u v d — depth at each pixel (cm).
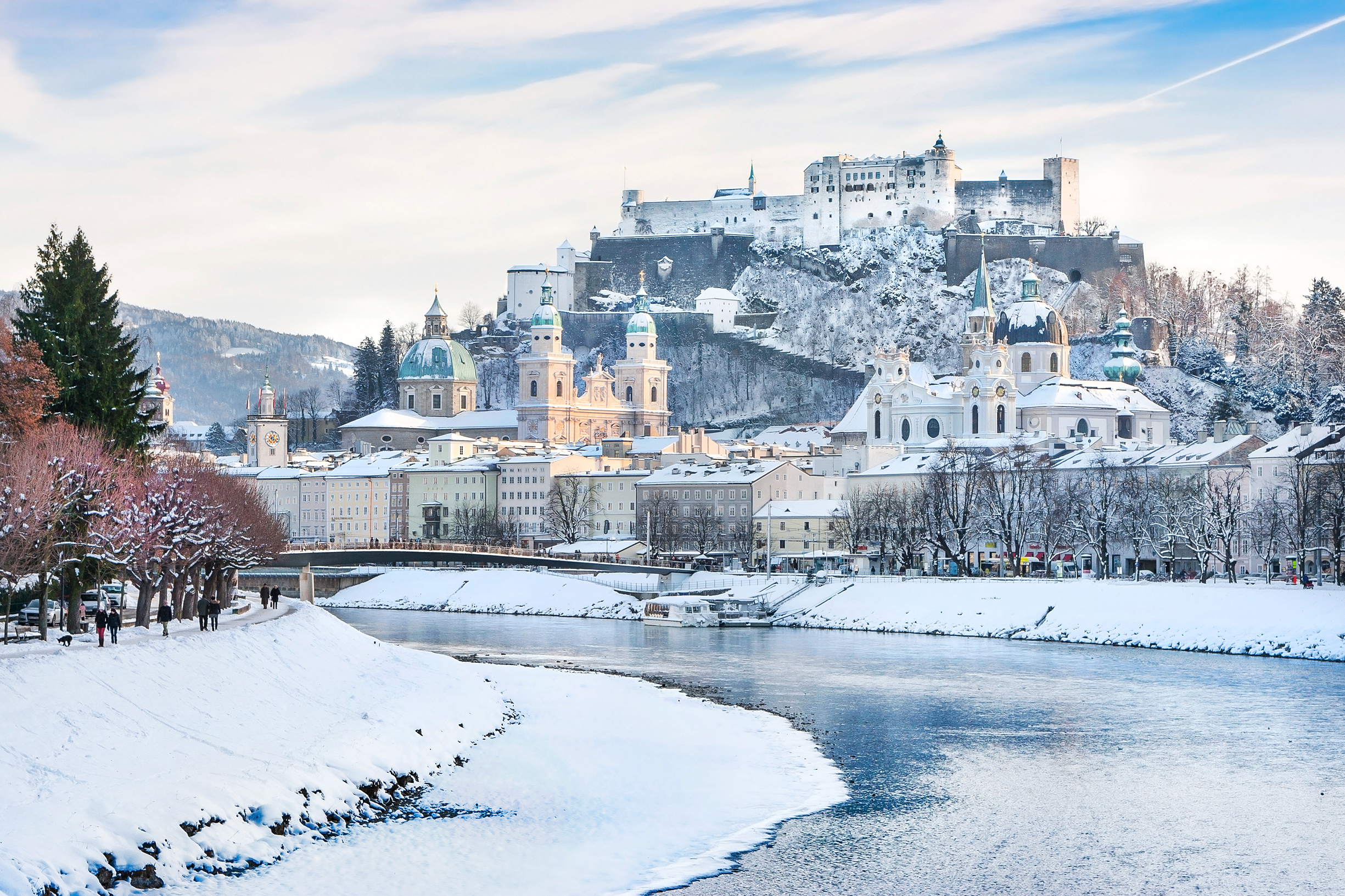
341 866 8825
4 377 14012
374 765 10781
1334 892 9069
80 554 13300
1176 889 9100
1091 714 15025
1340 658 19012
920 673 18638
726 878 9194
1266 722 14512
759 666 19662
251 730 10831
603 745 12912
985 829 10394
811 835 10200
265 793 9406
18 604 16250
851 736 13838
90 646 11419
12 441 13412
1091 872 9419
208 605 13850
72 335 15362
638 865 9406
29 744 9075
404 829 9706
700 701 15925
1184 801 11231
